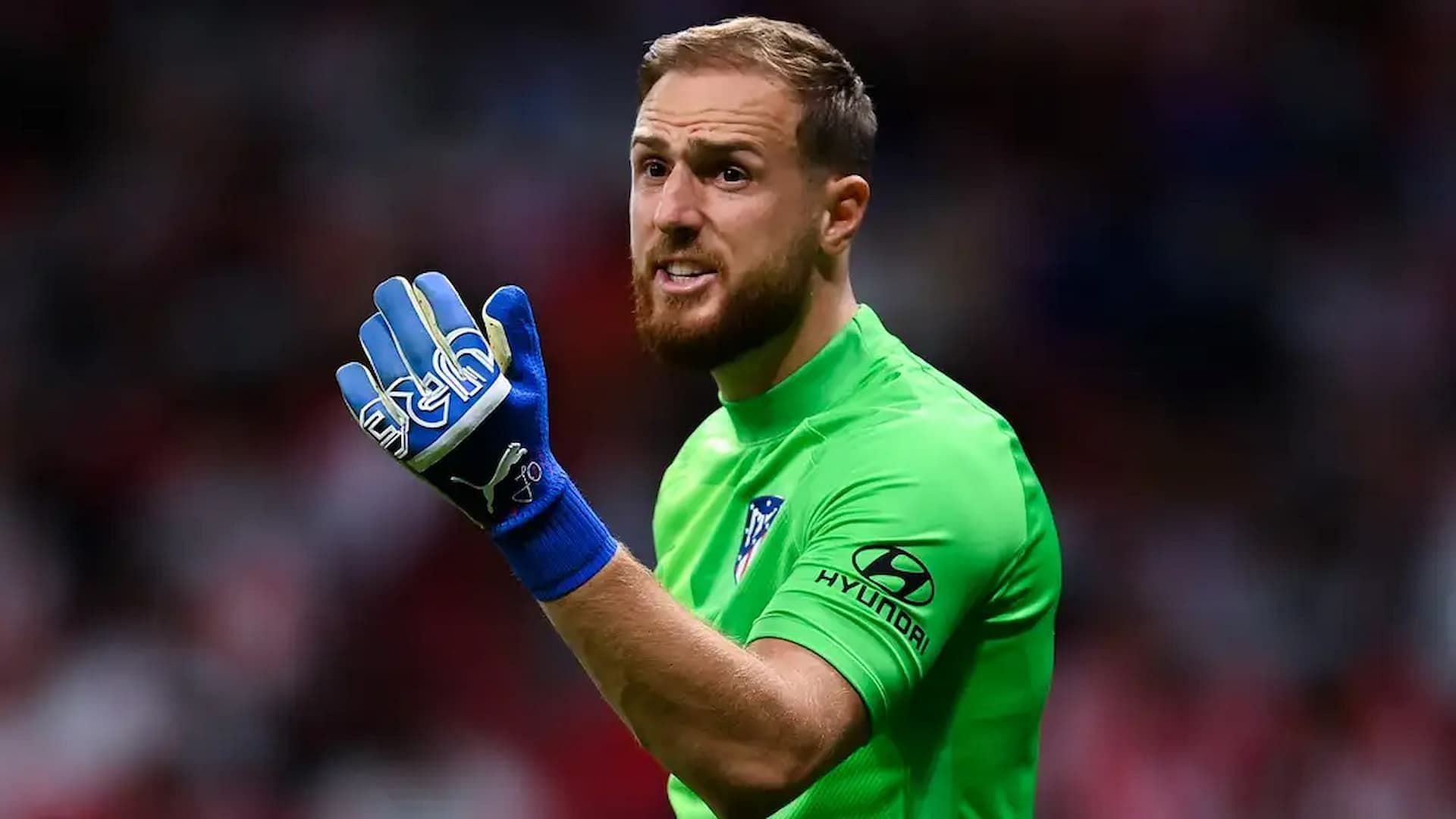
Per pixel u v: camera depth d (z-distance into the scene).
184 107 44.69
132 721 33.38
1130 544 38.31
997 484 12.43
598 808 32.56
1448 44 48.53
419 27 46.16
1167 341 42.53
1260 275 44.03
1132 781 32.97
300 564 35.41
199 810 32.84
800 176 12.95
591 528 10.99
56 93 45.06
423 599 35.19
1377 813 34.31
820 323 13.33
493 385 10.91
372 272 41.75
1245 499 39.81
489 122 45.03
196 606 34.84
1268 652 36.56
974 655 12.78
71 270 41.69
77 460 38.25
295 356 40.47
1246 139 47.00
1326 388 42.22
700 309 12.84
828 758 11.15
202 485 37.09
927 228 44.12
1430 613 37.44
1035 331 42.09
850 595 11.57
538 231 43.03
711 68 12.90
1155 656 35.41
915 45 47.66
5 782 32.88
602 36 46.69
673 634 10.80
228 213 42.78
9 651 34.53
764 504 13.05
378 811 32.84
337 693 34.12
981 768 12.97
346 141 44.31
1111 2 48.06
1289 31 48.53
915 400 12.90
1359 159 47.12
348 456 36.62
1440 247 45.66
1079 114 47.28
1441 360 43.16
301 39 46.03
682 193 12.77
